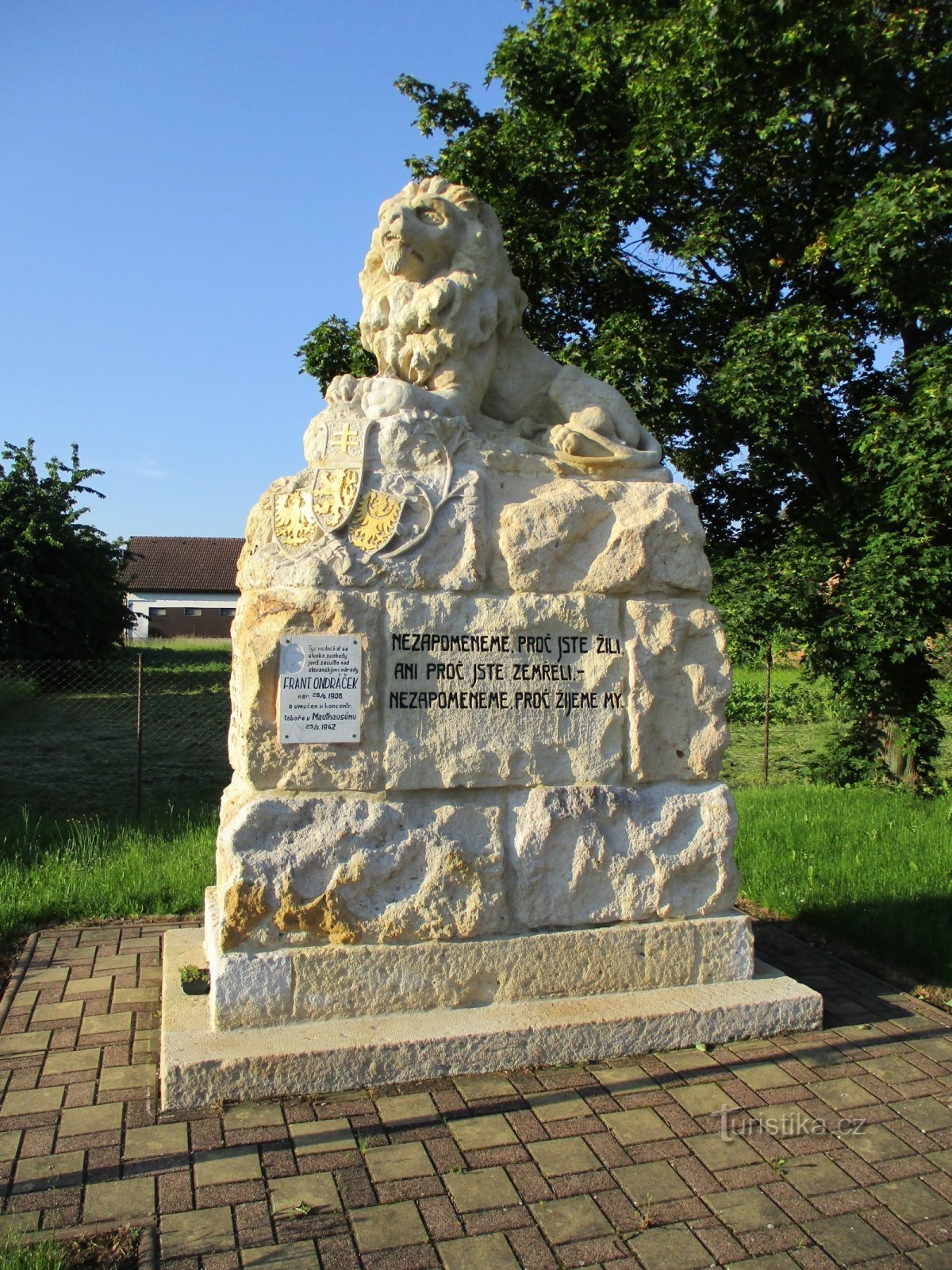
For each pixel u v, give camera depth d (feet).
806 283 33.71
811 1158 9.90
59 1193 9.12
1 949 15.96
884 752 34.88
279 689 11.84
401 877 11.91
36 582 63.05
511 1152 9.86
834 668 32.35
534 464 13.62
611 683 13.02
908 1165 9.82
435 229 14.03
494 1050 11.39
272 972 11.39
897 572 29.50
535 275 35.24
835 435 33.83
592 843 12.62
